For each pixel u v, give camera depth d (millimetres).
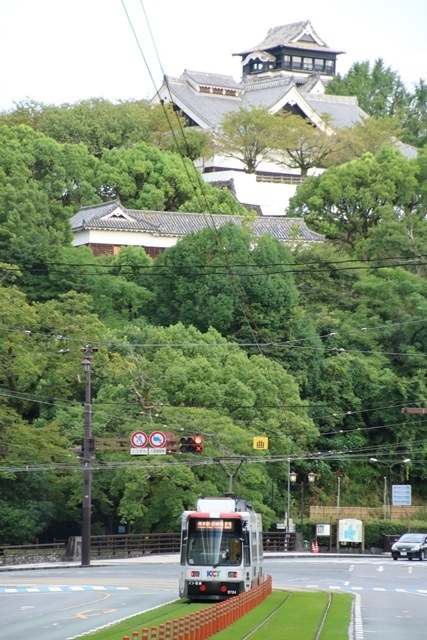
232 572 39375
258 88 157125
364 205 120812
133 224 110250
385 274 108562
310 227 122938
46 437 72938
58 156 116500
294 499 95375
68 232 102562
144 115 139125
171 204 125812
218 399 81125
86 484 65000
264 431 82500
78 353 76750
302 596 40969
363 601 40938
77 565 64438
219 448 76250
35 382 79625
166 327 95188
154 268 99562
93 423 76875
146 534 76250
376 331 103312
